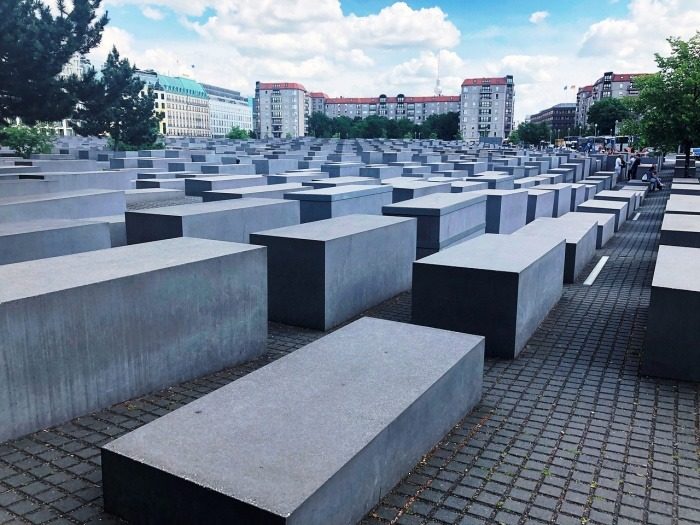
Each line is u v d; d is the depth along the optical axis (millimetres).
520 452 4895
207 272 6254
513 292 7012
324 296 8023
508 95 197000
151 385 5828
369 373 4793
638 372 6742
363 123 134875
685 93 32469
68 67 38188
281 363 4961
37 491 4168
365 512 3875
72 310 5043
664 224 11312
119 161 32719
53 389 5000
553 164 42062
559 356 7270
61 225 9438
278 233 8523
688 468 4730
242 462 3482
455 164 31516
